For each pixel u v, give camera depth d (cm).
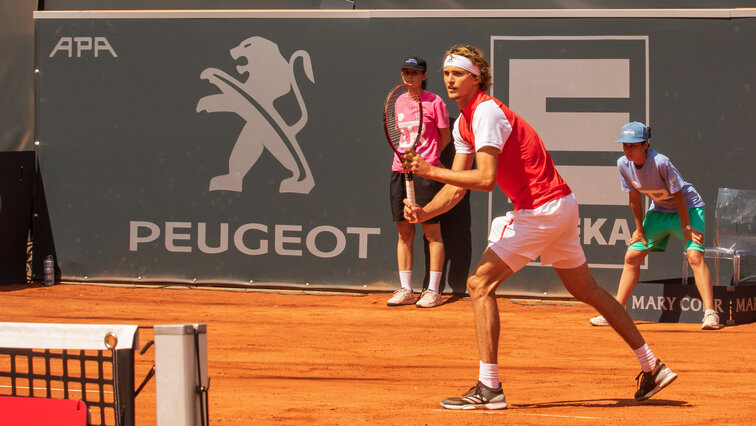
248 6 2066
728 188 1752
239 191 1911
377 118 1859
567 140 1800
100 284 1961
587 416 891
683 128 1772
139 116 1945
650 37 1778
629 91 1784
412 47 1847
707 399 991
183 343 498
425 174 907
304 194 1889
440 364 1234
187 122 1930
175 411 500
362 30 1864
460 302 1778
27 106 2042
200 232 1925
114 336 543
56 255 1977
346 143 1870
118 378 539
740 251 1612
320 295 1864
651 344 1384
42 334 566
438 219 1814
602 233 1789
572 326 1555
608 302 955
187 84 1928
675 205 1534
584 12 1789
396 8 2019
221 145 1917
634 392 1036
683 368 1202
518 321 1606
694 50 1766
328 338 1428
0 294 1844
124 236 1953
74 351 1219
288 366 1215
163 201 1936
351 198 1870
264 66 1900
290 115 1892
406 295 1762
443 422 862
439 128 1747
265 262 1905
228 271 1916
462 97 924
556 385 1085
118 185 1955
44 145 1980
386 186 1858
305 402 972
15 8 2019
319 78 1881
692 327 1553
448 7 2000
